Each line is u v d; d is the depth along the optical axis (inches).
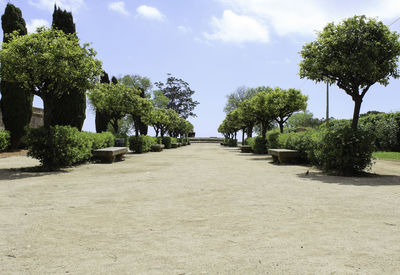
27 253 110.2
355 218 163.2
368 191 253.0
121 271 94.0
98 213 173.8
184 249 114.4
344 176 362.9
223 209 184.9
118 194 235.6
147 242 122.7
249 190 255.9
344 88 418.0
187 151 1120.8
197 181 310.0
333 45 394.6
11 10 781.3
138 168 444.1
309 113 2390.5
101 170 413.4
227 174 374.6
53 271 94.2
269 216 167.6
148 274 91.8
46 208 186.1
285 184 292.2
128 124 2145.7
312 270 95.0
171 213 174.4
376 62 383.9
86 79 430.6
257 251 112.3
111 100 863.7
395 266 98.2
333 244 120.5
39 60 378.0
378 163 556.1
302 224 150.9
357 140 364.2
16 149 792.3
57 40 396.5
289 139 607.2
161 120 1375.5
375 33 391.5
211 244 120.3
